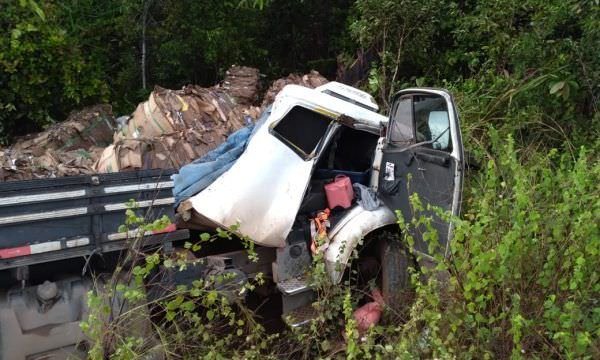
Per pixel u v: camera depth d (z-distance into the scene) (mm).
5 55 7547
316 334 4008
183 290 3670
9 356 3455
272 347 4160
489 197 3877
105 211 3660
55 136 6551
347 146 5328
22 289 3562
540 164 5266
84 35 9602
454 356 3252
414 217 3943
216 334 4016
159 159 5504
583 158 4160
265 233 4480
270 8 10672
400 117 4844
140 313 3652
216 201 4449
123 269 3822
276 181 4559
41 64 7938
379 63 8703
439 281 3682
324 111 4777
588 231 3318
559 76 6801
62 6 9266
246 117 6609
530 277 3479
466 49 8586
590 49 6719
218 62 10203
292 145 4684
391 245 4707
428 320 3428
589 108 6945
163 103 6328
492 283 3396
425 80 8711
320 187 4895
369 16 8438
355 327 3652
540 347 3391
